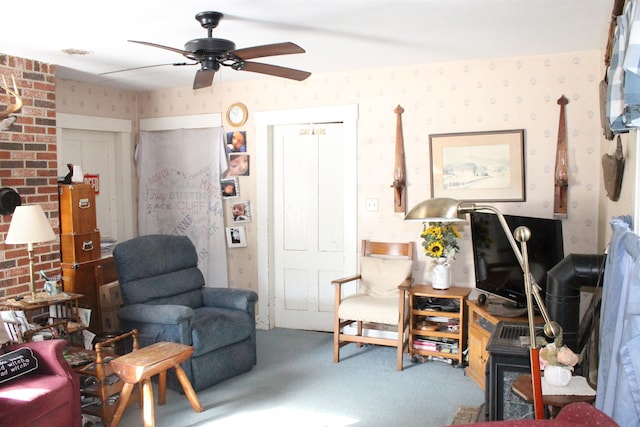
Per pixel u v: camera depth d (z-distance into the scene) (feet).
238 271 17.10
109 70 14.35
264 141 16.39
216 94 16.90
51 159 13.39
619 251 6.48
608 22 10.48
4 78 11.62
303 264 16.67
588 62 12.85
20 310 11.21
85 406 10.45
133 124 17.89
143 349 10.41
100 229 17.15
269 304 16.79
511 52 13.06
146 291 12.72
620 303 6.14
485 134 13.75
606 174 10.03
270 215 16.72
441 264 13.58
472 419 9.64
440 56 13.44
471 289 13.76
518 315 11.13
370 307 13.28
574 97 13.02
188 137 17.31
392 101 14.73
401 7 9.48
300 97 15.79
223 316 12.60
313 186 16.38
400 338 13.03
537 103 13.34
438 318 13.88
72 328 11.89
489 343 7.93
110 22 10.14
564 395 6.95
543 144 13.35
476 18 10.21
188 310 11.59
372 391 11.84
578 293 9.05
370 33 11.19
